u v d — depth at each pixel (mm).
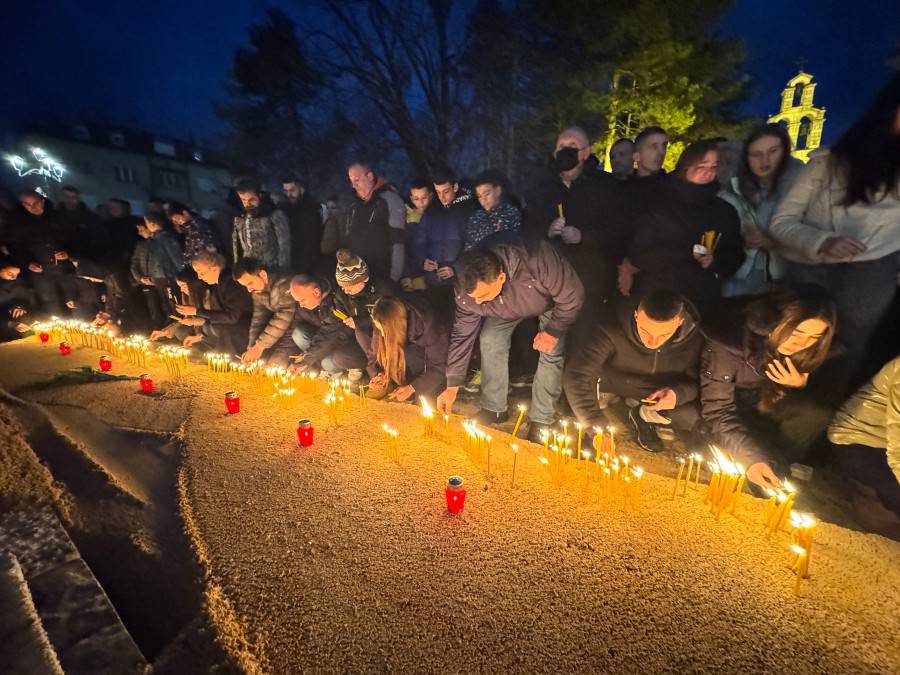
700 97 10312
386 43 14523
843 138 2961
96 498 2242
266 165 17578
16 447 2506
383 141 16266
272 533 2225
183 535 2184
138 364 4625
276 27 14609
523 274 3496
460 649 1668
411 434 3291
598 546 2186
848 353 3133
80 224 7520
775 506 2346
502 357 4027
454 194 4977
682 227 3541
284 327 4789
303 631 1713
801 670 1622
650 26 9750
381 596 1884
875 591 1967
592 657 1648
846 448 2871
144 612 1727
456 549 2156
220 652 1583
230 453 2951
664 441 3787
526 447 3229
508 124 13891
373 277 4422
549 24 11273
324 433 3266
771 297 2863
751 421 3471
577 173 4262
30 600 1558
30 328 6945
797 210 3271
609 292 4320
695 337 3293
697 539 2252
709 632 1756
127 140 30109
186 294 5750
